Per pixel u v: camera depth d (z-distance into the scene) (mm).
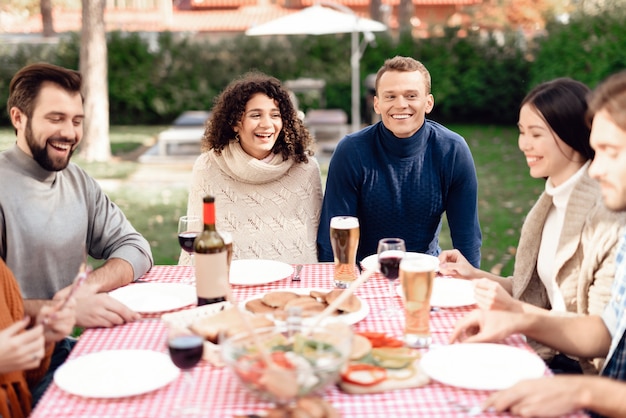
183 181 9359
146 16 26219
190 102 15508
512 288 2953
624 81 2078
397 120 3533
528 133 2791
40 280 2881
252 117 3553
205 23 26609
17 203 2811
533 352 2129
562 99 2703
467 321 2211
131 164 10750
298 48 15320
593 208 2553
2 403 2174
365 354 2000
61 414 1774
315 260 3711
